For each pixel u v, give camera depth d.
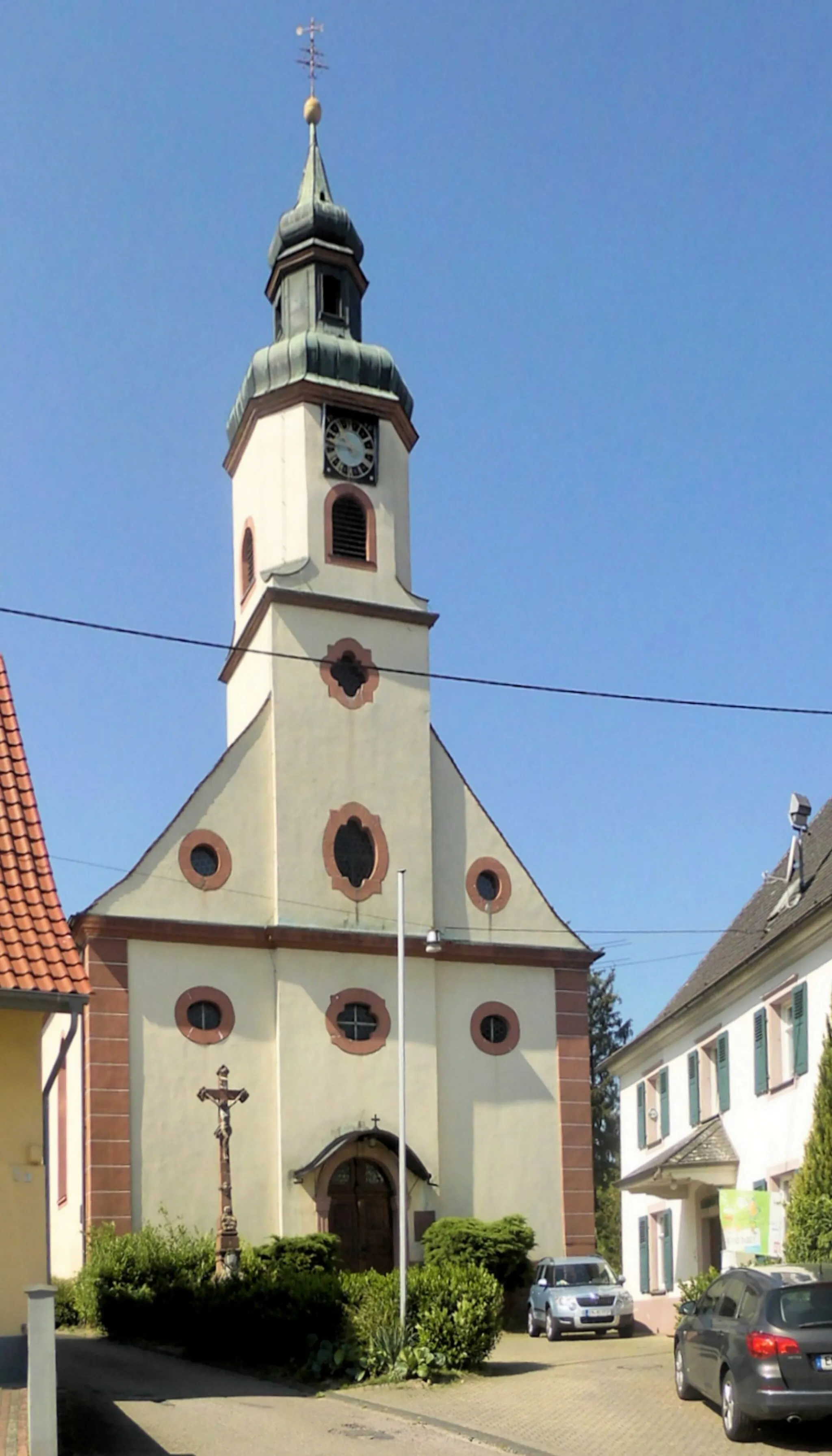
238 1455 17.14
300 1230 35.50
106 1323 30.70
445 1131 38.03
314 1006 37.06
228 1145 34.12
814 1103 28.38
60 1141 39.00
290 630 39.56
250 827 38.00
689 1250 35.94
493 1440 18.36
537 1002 39.91
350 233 44.28
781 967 31.58
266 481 41.53
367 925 38.19
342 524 41.16
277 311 44.41
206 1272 31.92
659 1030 39.12
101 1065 35.03
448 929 39.41
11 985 18.22
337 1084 36.78
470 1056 38.78
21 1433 15.64
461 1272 25.98
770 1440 18.12
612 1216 73.44
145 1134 35.03
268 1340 24.86
